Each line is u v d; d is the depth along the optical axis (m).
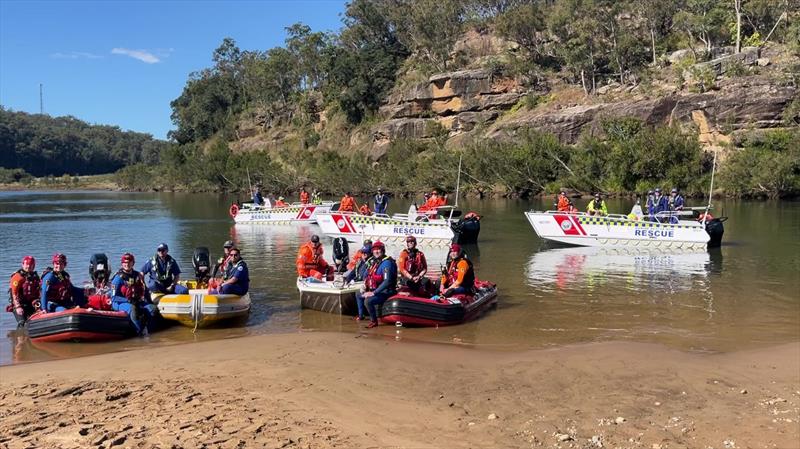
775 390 7.09
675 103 52.53
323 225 23.48
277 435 5.76
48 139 158.12
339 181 70.25
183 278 15.81
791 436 5.68
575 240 21.12
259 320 11.32
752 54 54.88
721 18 61.47
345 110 87.19
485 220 31.14
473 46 85.56
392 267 10.80
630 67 63.41
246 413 6.38
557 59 72.56
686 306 12.09
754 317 11.15
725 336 9.89
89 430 5.89
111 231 28.47
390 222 22.31
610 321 10.96
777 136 46.28
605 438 5.71
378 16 93.94
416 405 6.68
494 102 71.19
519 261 18.00
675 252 19.72
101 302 10.67
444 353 8.88
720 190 45.66
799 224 27.31
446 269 11.62
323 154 80.25
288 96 103.62
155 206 50.47
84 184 127.19
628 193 48.84
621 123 51.53
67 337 9.81
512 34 73.38
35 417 6.32
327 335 9.98
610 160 49.28
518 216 33.66
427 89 75.81
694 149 47.78
